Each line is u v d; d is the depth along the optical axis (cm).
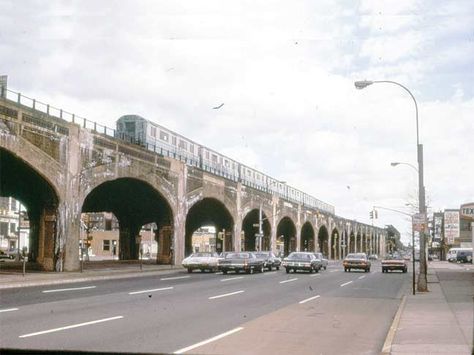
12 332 1226
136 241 7088
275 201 8256
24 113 3127
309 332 1305
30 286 2623
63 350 1035
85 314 1550
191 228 8725
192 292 2353
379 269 5934
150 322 1416
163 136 5072
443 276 4003
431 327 1325
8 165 3522
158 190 4797
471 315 1566
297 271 4797
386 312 1750
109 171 4016
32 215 4997
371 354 1054
